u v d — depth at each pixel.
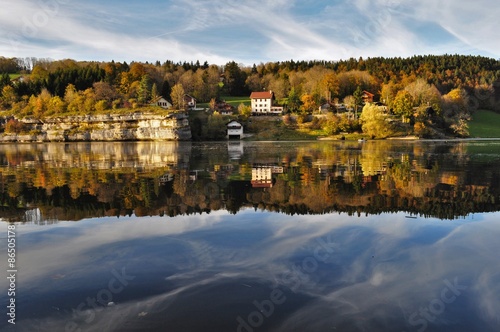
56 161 51.88
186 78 185.25
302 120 140.62
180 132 132.62
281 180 31.39
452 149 73.12
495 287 10.41
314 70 197.62
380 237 14.96
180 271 11.59
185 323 8.51
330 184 28.97
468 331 8.24
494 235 15.19
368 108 123.44
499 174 34.56
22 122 136.62
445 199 22.75
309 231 15.86
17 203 22.00
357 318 8.76
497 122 151.62
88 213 19.47
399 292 10.12
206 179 32.25
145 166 43.97
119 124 135.50
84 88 157.50
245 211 19.77
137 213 19.45
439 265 12.01
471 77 182.25
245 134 136.25
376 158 53.19
